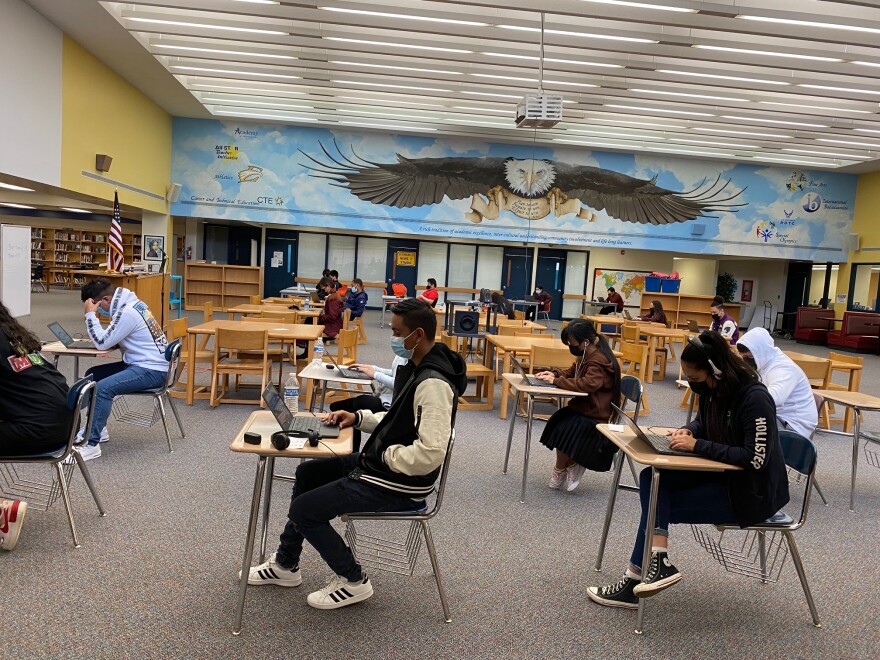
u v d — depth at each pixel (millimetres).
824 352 14539
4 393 2803
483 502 3881
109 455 4258
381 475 2352
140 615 2377
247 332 5719
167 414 5453
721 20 7754
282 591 2635
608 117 12617
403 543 3168
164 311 12398
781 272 19516
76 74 9664
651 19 7656
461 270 18906
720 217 15586
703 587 2926
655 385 8766
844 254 15961
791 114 11602
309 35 8969
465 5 7934
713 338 2611
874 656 2420
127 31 9172
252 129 14523
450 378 2359
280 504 3574
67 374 6578
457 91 11391
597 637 2443
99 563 2764
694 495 2592
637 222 15422
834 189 15797
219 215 14609
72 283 21422
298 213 14781
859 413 4141
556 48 9219
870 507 4219
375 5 7906
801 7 7453
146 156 12859
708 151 14570
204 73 11086
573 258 19328
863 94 10062
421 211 15023
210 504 3514
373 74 10617
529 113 7301
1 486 3555
